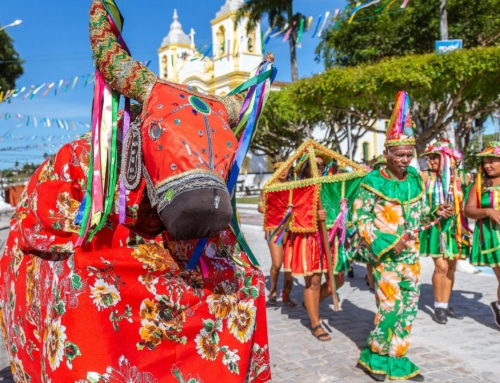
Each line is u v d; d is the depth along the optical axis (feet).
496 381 13.26
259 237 46.78
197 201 5.78
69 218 7.34
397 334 13.50
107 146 7.06
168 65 139.64
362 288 24.81
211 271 7.78
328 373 14.06
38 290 7.62
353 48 65.16
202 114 6.70
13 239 9.25
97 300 6.74
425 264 28.35
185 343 7.40
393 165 13.64
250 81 7.83
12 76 94.68
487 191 17.34
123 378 6.75
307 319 19.63
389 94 43.91
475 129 80.48
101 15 7.18
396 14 60.85
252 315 8.16
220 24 125.39
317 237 16.89
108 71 6.97
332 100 46.47
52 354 6.70
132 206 7.25
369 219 13.62
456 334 17.21
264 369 8.48
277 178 18.34
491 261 17.30
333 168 19.88
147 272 7.22
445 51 41.81
